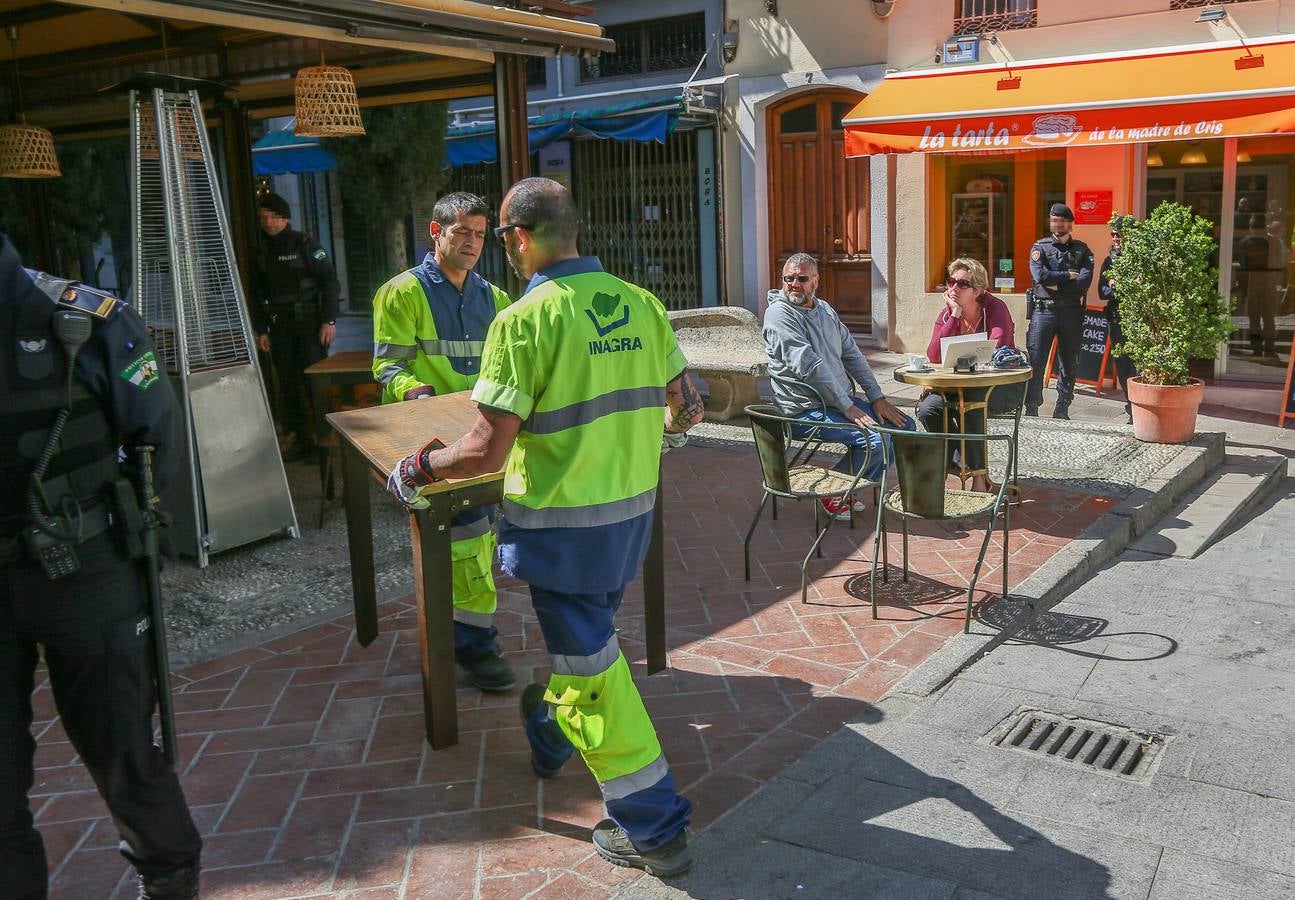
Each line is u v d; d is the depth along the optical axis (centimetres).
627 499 318
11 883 266
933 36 1234
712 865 321
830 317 648
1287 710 419
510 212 312
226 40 768
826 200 1423
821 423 522
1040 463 768
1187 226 806
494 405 299
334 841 339
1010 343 704
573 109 1555
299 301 830
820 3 1343
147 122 602
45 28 740
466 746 398
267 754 395
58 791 375
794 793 359
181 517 603
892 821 343
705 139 1462
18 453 249
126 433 267
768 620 511
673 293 1553
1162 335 812
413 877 319
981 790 361
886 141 1147
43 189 1031
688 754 388
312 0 520
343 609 534
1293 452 853
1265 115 948
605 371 309
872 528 644
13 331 247
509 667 455
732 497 715
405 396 434
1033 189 1224
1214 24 1062
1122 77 1054
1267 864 317
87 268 1416
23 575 253
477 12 615
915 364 668
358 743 402
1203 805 350
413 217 1650
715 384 955
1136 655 473
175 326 586
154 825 282
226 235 613
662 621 419
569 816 351
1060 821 342
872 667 457
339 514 703
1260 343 1106
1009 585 545
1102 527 629
